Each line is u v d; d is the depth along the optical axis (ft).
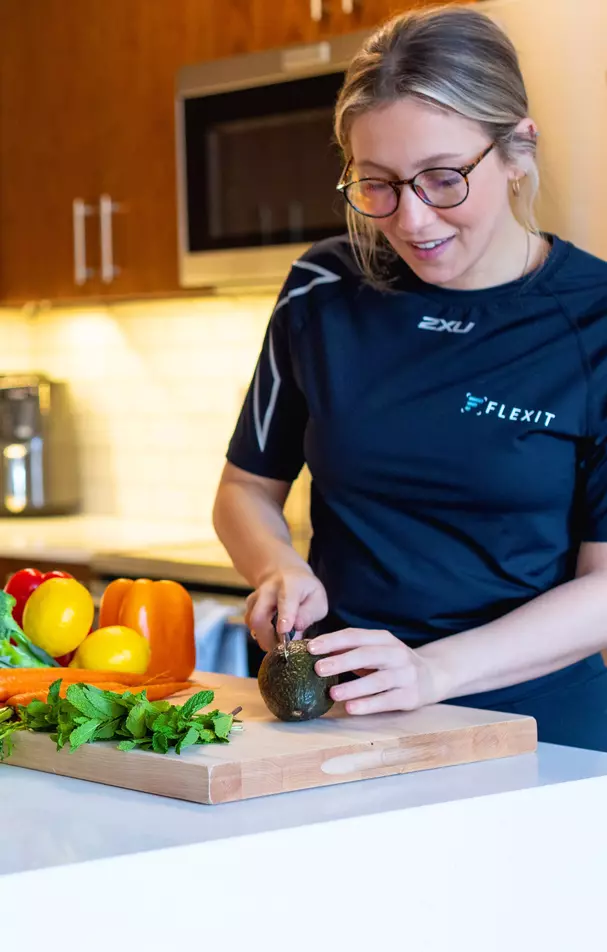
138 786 3.44
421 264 4.47
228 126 9.52
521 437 4.64
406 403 4.78
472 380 4.73
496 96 4.19
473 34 4.19
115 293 10.78
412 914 3.22
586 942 3.59
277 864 3.00
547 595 4.42
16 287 11.60
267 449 5.34
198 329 11.84
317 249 5.25
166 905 2.85
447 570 4.74
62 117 11.02
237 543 5.09
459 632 4.74
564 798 3.51
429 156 4.15
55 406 12.64
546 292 4.75
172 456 12.16
